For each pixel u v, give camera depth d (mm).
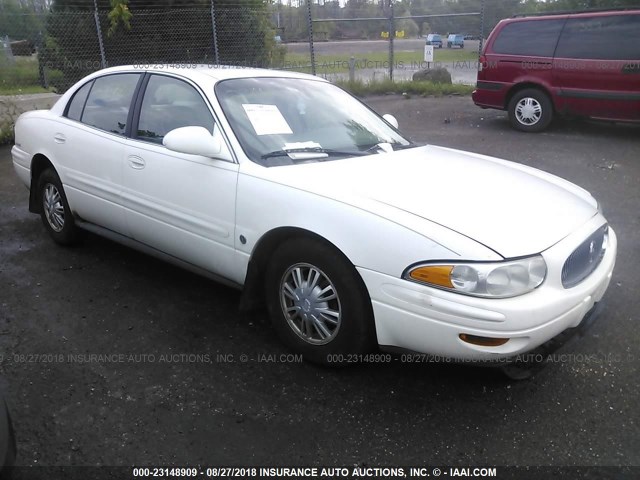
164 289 4094
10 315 3697
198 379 3027
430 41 16406
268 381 3012
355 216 2779
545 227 2809
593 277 2953
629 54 8633
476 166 3617
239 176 3252
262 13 14750
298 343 3154
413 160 3572
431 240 2590
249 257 3234
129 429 2648
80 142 4305
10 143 9578
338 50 17594
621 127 10055
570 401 2865
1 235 5223
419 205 2816
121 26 13633
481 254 2518
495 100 10031
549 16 9328
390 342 2764
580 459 2484
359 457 2498
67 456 2475
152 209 3768
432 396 2902
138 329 3537
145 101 3992
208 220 3422
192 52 14312
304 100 3980
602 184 6719
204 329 3545
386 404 2840
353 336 2883
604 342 3404
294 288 3137
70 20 13586
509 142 8953
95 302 3885
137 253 4785
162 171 3650
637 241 4992
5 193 6691
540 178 3645
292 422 2707
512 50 9680
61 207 4738
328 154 3516
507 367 2807
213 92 3600
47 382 2982
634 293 4027
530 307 2510
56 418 2709
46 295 3988
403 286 2623
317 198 2926
